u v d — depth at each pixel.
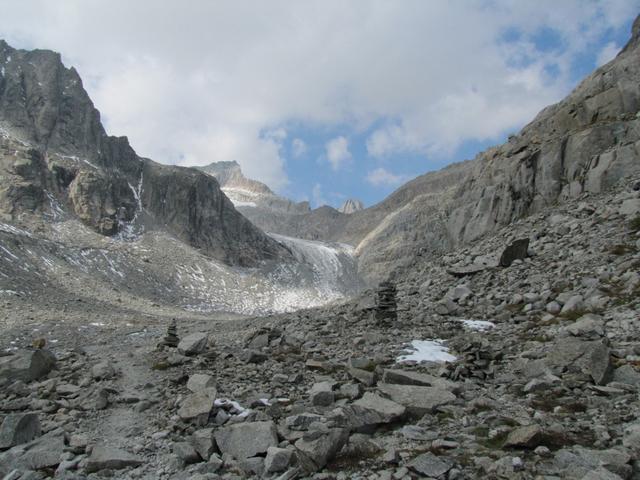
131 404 14.63
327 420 10.99
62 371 19.02
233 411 12.81
